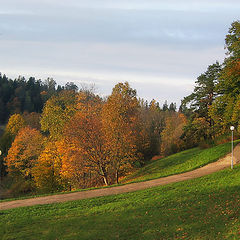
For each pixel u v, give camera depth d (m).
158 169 35.72
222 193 17.75
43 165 37.31
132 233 12.76
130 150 32.81
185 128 45.62
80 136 29.97
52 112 41.59
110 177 35.22
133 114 36.47
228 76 33.19
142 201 18.25
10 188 46.75
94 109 35.06
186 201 17.28
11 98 109.56
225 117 33.44
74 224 14.26
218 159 31.06
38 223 14.73
